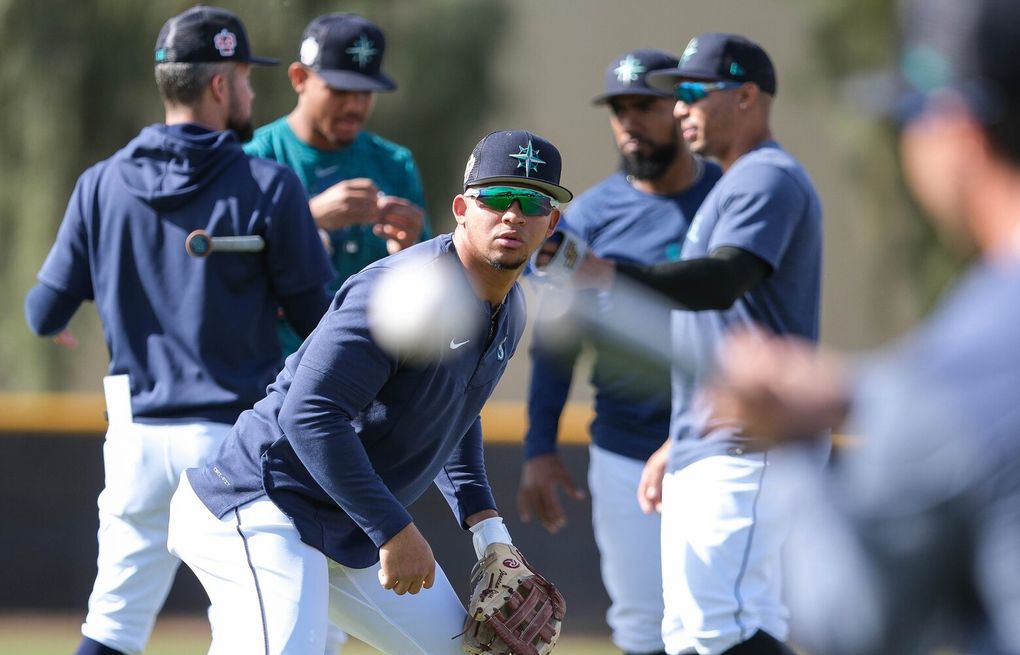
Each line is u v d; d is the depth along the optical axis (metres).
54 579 31.11
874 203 52.44
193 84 15.74
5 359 46.81
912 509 5.25
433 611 13.31
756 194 15.23
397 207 17.86
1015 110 5.40
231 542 12.62
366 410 12.31
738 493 15.04
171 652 26.61
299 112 19.41
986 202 5.57
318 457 11.84
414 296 11.57
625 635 18.98
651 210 19.25
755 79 16.14
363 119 19.34
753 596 15.16
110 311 15.73
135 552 15.69
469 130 47.50
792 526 5.77
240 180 15.52
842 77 52.16
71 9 45.44
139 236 15.52
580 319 6.90
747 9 58.25
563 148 60.34
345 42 18.84
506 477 29.86
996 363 5.26
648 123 18.77
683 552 15.41
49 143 45.31
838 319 57.62
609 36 60.09
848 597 5.32
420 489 13.14
